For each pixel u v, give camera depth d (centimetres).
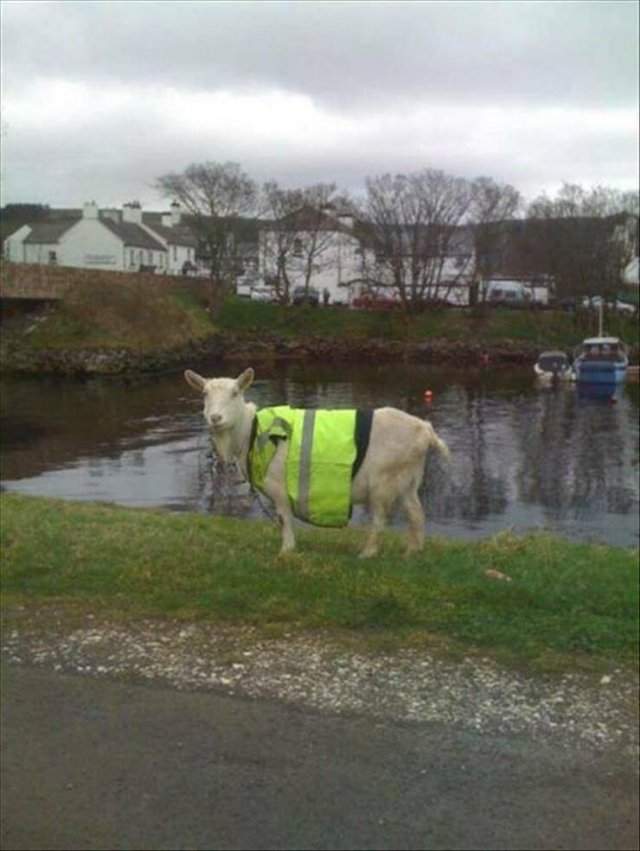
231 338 7762
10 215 12525
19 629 631
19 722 493
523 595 677
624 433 3938
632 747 458
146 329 6738
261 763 447
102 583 721
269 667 559
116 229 10425
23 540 845
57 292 6500
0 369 5972
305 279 9431
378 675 545
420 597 677
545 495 2667
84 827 397
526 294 8994
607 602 662
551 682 533
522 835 388
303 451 790
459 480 2872
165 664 567
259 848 382
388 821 399
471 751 455
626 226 9225
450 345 7788
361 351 7794
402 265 8475
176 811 408
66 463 3030
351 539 914
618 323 8275
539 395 5447
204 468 2891
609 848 379
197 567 756
